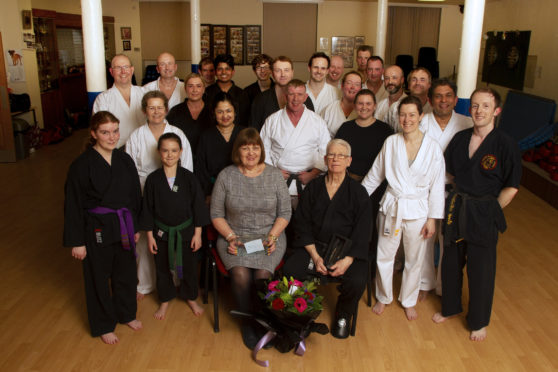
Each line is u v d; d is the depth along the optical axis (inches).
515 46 314.2
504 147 103.1
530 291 131.6
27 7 290.2
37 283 132.4
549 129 247.4
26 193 209.2
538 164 233.0
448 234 109.0
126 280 107.4
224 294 127.5
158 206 109.0
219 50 424.5
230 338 108.7
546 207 203.0
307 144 126.2
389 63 427.8
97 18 151.1
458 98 144.9
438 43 425.7
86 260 102.0
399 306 123.0
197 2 309.0
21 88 292.4
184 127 133.2
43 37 322.3
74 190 97.4
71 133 341.7
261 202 109.1
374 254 115.7
